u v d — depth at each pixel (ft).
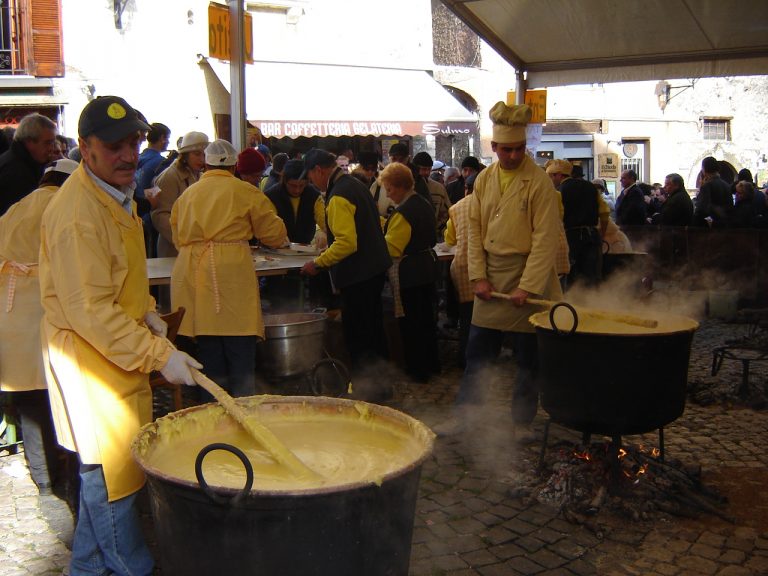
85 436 8.52
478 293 14.93
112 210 8.56
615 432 11.76
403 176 19.43
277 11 51.34
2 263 12.73
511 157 14.21
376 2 54.95
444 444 15.53
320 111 50.26
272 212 14.61
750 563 10.84
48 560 11.05
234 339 14.20
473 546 11.40
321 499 6.07
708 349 24.53
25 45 45.11
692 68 32.12
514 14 28.96
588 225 25.25
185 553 6.55
